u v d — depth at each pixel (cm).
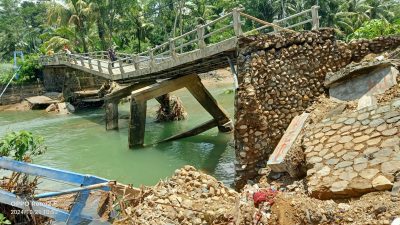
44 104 2867
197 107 2397
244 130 947
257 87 962
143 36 4522
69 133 1902
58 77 3191
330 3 4166
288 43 1006
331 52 1053
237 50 980
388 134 707
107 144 1628
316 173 697
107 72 2052
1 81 3247
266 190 710
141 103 1484
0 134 1959
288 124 995
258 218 578
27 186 636
